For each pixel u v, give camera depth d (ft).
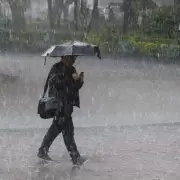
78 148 51.90
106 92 111.96
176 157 48.24
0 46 269.85
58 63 43.96
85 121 72.38
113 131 62.59
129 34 315.37
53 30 353.92
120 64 201.77
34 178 40.04
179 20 299.58
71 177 40.52
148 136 59.36
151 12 321.52
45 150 45.93
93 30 358.84
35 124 69.15
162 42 277.03
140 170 43.09
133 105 91.15
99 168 43.57
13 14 364.58
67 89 43.29
